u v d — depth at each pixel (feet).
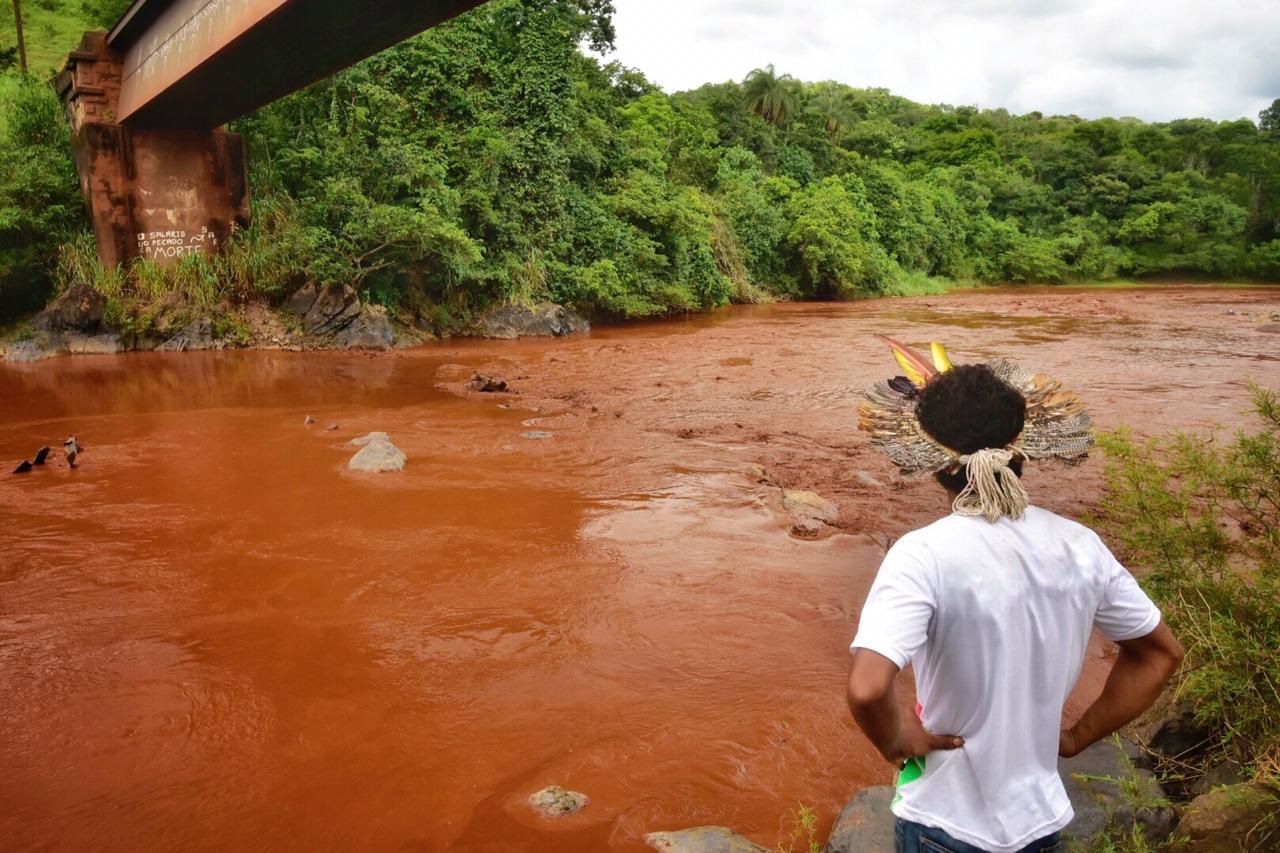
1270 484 14.98
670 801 12.87
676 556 23.09
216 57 50.16
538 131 88.58
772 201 148.25
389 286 75.36
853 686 5.85
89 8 122.93
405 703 15.83
